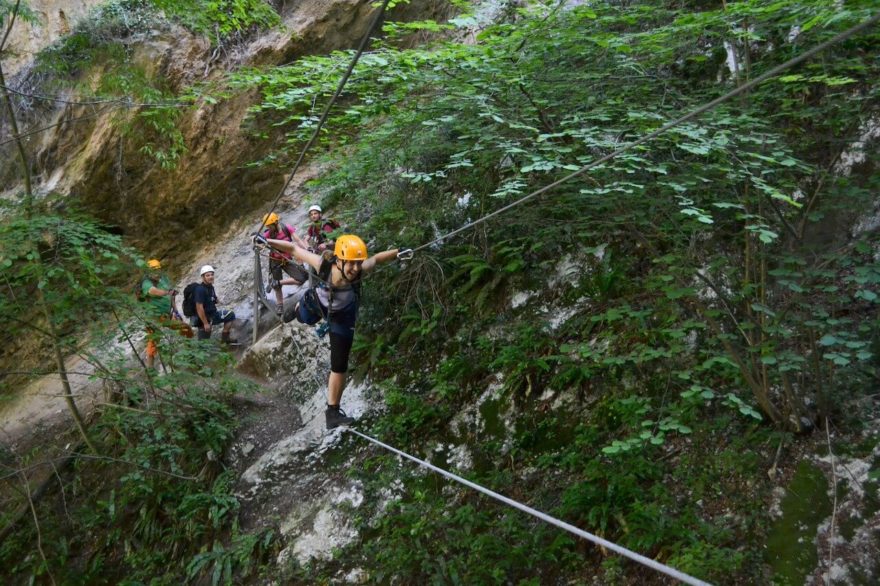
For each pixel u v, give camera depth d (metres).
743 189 4.73
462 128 5.14
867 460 4.58
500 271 7.91
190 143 11.87
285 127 11.93
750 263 4.88
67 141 12.59
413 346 8.28
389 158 6.26
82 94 8.77
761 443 5.12
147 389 8.98
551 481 6.02
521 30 4.53
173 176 12.11
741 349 5.21
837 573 4.20
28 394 11.73
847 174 5.01
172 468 8.34
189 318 10.25
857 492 4.48
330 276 5.35
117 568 8.19
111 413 9.11
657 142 4.68
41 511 9.11
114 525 8.62
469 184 7.79
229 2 7.88
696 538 4.80
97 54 11.30
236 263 11.93
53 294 7.66
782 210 4.95
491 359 7.39
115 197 12.32
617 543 5.15
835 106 4.62
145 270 8.25
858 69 4.56
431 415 7.32
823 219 4.73
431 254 8.58
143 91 8.16
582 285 7.13
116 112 10.91
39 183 12.76
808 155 5.16
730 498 4.96
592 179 4.53
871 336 4.73
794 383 5.07
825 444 4.82
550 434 6.36
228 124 11.85
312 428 8.27
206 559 7.19
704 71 6.02
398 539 6.27
